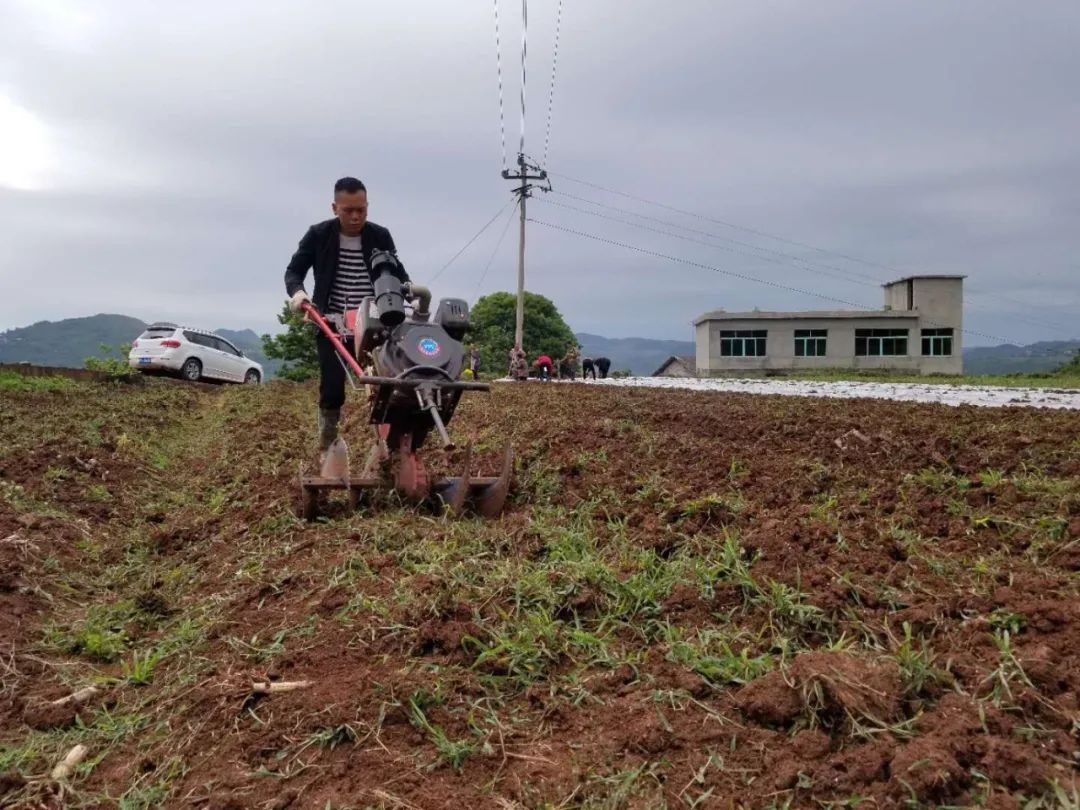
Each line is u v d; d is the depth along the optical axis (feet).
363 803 8.14
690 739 8.69
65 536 19.33
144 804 8.69
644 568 13.42
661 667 10.21
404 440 18.24
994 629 10.35
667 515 16.35
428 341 16.89
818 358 179.83
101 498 23.85
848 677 8.79
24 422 36.47
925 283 177.27
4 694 11.46
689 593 12.13
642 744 8.64
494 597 12.35
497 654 10.79
